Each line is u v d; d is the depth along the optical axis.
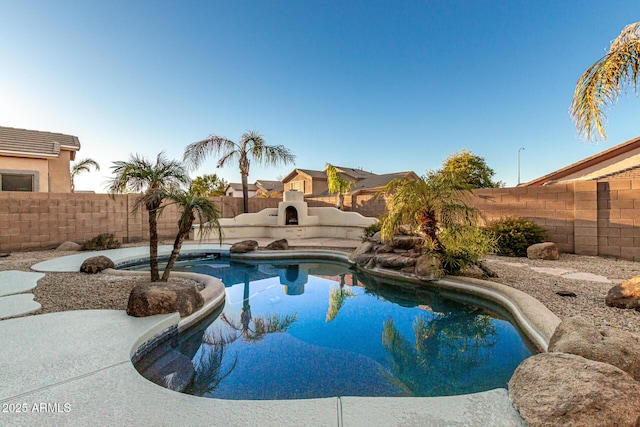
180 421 2.09
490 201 10.14
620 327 3.68
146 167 5.79
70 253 9.80
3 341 3.31
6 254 9.54
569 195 8.81
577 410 1.92
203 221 6.22
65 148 14.93
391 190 7.80
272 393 3.06
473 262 6.62
